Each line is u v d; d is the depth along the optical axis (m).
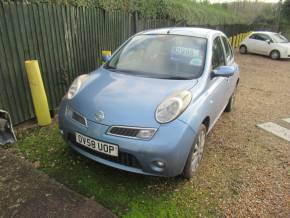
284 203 2.91
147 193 2.88
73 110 2.95
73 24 5.06
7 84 3.94
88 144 2.76
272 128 4.90
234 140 4.32
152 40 3.92
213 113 3.54
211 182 3.16
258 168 3.55
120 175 3.12
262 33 15.70
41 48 4.42
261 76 10.11
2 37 3.76
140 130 2.57
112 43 6.62
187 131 2.66
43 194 2.71
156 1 10.18
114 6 7.25
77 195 2.73
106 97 2.88
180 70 3.43
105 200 2.73
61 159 3.37
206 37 3.92
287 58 14.79
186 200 2.83
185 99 2.83
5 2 3.73
